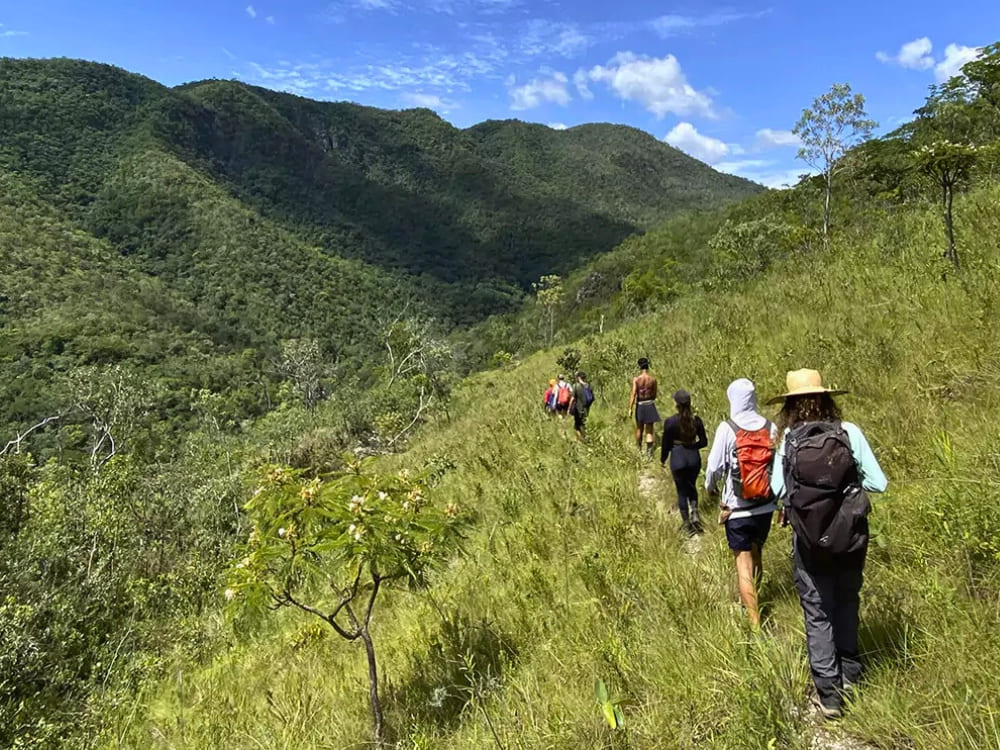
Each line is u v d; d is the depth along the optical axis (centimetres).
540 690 328
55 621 762
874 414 479
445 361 3005
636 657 319
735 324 984
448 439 1545
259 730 399
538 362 2725
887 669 240
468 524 400
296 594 618
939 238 953
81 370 2355
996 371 450
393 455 1917
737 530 330
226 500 1648
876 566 315
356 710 401
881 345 588
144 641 808
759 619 315
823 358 633
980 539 276
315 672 487
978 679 217
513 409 1380
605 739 263
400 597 594
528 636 402
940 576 279
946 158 716
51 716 597
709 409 698
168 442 2906
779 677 255
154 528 1481
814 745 230
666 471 665
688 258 10106
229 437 2881
